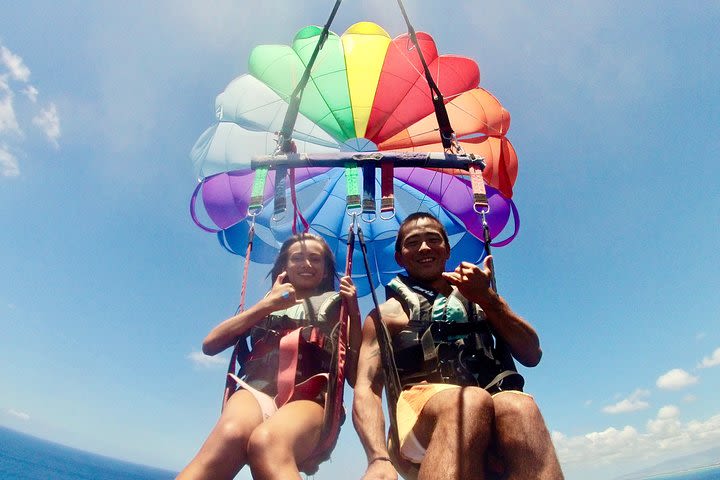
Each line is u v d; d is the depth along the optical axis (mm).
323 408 2854
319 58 5398
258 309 3035
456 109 5398
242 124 4961
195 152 4996
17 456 158375
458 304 2949
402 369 2865
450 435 1967
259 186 3703
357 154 3730
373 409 2518
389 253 5543
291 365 2826
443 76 5500
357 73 5398
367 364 2838
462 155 3721
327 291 3869
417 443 2301
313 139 5332
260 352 3180
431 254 3340
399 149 5375
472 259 5426
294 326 3270
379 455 2201
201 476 2289
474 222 5328
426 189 5586
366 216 5562
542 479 1885
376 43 5559
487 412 2074
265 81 5371
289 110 4035
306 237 3898
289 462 2232
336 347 2922
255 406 2660
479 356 2789
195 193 4801
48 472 141000
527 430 2037
